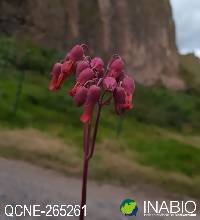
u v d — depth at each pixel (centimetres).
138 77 7919
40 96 3750
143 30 8306
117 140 2870
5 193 1224
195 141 4550
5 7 6391
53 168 1884
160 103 6047
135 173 2002
